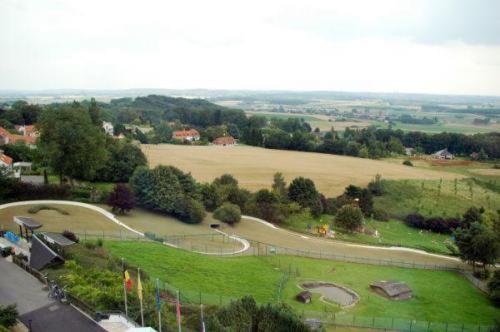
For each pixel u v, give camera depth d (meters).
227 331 45.12
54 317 43.78
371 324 59.47
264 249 89.69
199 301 55.88
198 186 113.56
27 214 81.25
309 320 56.00
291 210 117.50
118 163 118.62
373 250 100.94
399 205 139.00
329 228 117.12
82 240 68.88
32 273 52.94
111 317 44.47
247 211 117.94
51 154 94.56
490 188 165.50
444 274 88.06
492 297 75.44
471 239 89.94
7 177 92.06
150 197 99.19
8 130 182.50
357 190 134.12
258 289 66.81
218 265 73.94
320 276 78.12
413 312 67.25
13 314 40.91
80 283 48.97
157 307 40.66
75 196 97.12
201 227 99.44
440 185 155.50
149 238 80.94
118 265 59.91
